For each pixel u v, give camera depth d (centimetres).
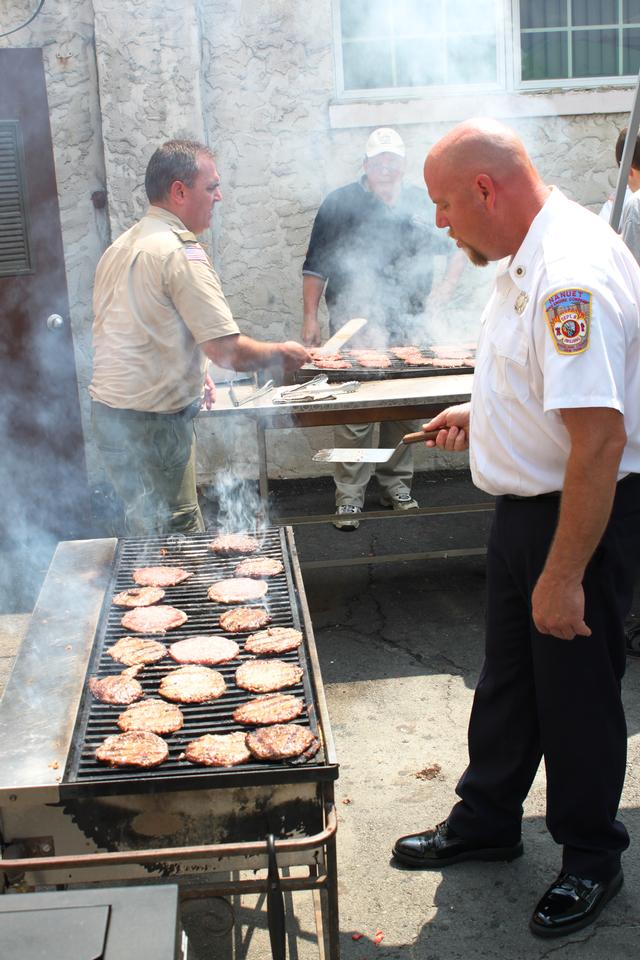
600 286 194
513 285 213
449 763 316
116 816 190
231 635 245
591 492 198
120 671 228
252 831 194
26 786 184
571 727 232
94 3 524
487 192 209
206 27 544
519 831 267
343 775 312
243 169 565
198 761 190
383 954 238
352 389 407
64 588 275
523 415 217
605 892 246
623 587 228
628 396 213
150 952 114
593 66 578
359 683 372
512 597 243
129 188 552
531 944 240
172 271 330
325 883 190
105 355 351
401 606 442
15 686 222
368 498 589
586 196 588
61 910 120
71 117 555
